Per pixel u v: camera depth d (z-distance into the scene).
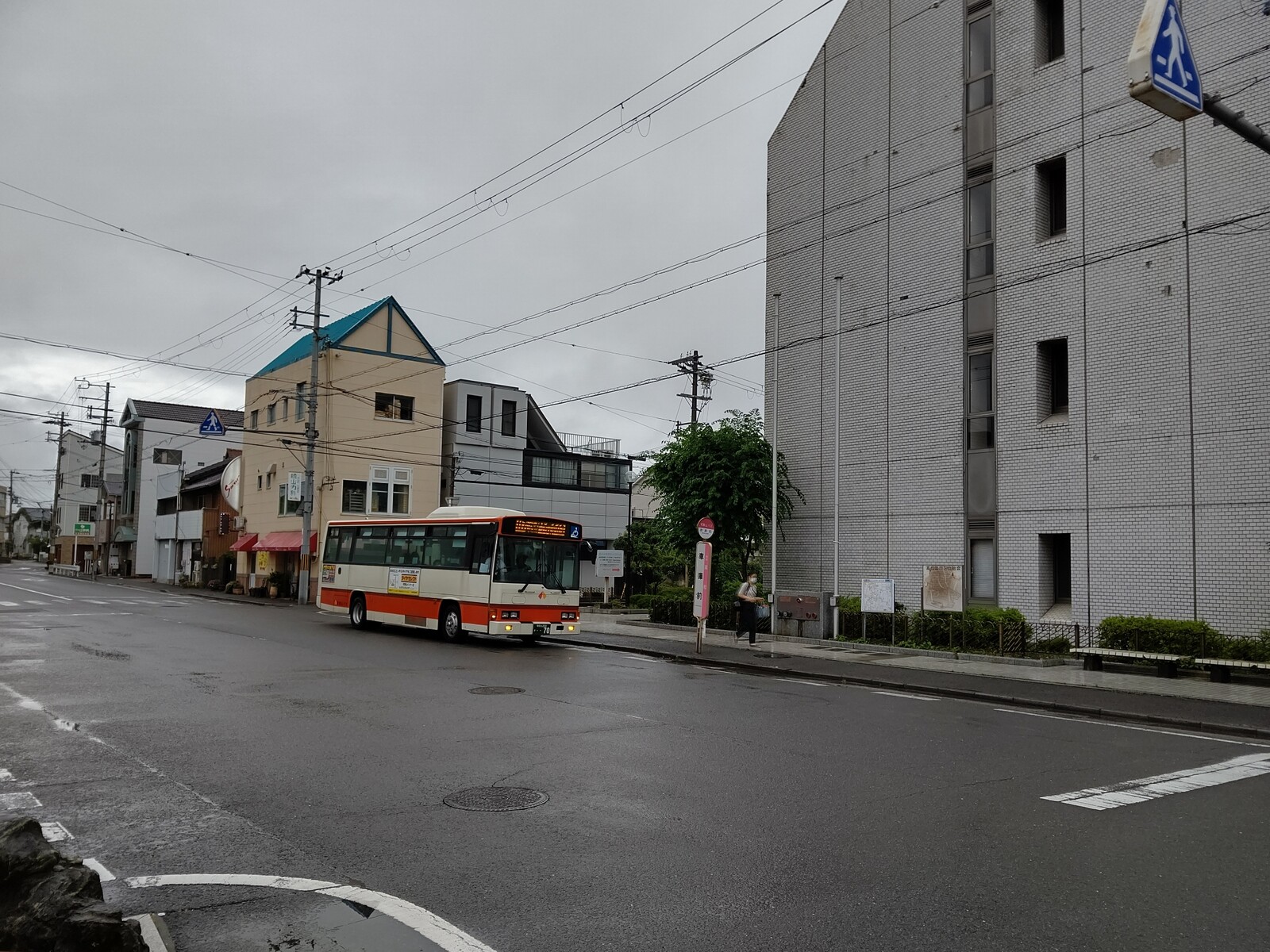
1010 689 14.46
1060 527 19.36
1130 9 18.91
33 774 7.84
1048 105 20.25
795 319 26.05
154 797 7.14
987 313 21.20
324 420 40.44
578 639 22.41
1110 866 5.85
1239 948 4.58
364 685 13.31
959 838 6.40
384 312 42.38
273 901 5.03
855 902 5.13
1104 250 19.00
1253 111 16.88
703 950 4.46
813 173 25.89
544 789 7.53
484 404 45.34
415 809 6.86
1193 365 17.42
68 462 91.94
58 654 16.36
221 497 51.28
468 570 21.08
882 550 23.19
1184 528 17.34
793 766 8.62
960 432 21.55
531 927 4.71
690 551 27.33
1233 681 15.35
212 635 20.75
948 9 22.62
